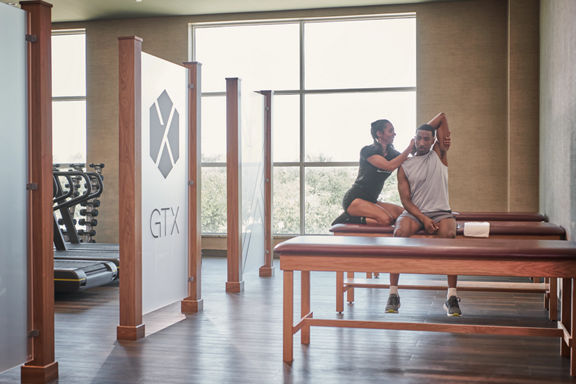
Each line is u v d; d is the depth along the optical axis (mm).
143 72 4016
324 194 8703
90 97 9172
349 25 8594
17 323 2883
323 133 8695
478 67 8094
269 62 8820
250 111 6422
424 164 4164
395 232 4180
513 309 4793
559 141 5406
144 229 4023
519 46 7035
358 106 8586
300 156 8734
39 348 2984
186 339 3832
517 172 7062
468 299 5258
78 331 4109
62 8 8469
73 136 9406
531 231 4879
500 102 8055
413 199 4203
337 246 3229
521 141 7039
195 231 4719
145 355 3455
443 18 8164
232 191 5801
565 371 3107
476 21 8086
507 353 3459
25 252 2941
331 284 6094
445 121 4184
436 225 4082
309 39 8711
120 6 8391
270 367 3189
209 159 9062
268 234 6973
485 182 8094
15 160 2873
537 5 6977
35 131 2965
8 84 2824
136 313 3871
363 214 4797
